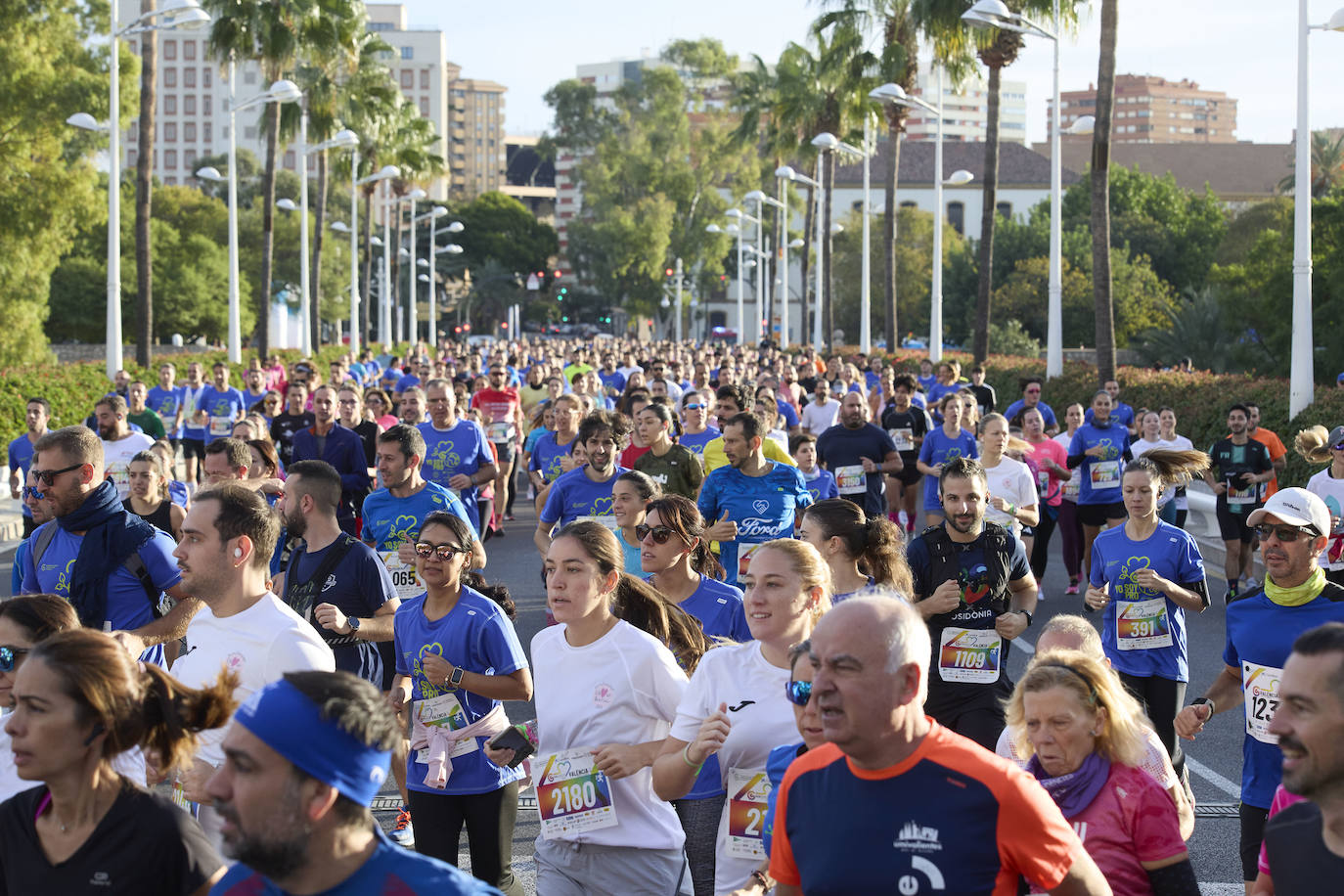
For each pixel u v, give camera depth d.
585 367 33.00
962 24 36.28
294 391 16.28
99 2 42.91
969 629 7.30
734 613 7.03
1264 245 54.88
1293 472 17.19
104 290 79.81
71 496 6.44
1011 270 94.19
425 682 6.20
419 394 13.26
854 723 3.30
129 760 4.58
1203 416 22.72
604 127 115.38
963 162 132.25
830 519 6.74
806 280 69.94
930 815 3.29
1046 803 3.32
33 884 3.54
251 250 101.19
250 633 5.28
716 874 5.17
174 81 169.62
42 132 41.97
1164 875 4.40
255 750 2.86
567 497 10.51
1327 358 49.12
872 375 30.11
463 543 6.19
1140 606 8.13
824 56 57.66
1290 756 3.51
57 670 3.53
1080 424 16.06
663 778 4.94
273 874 2.90
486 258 148.88
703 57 106.94
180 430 22.17
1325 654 3.45
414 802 6.13
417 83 197.38
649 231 103.31
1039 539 15.35
